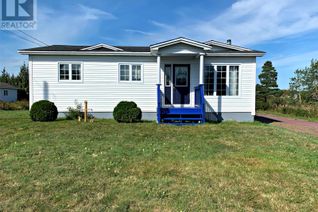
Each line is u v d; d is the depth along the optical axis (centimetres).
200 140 615
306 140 645
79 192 295
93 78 1040
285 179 350
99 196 284
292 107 1700
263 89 3139
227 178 350
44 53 997
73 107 1036
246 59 1044
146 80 1058
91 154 463
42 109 925
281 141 620
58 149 495
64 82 1029
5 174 351
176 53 952
